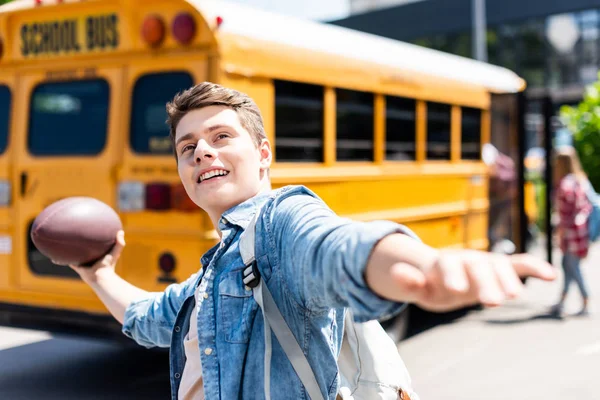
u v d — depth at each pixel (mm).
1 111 5605
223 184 1543
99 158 5098
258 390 1402
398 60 6594
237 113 1596
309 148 5426
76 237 1895
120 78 5031
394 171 6449
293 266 1284
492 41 27672
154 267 4820
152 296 1906
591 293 8914
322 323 1418
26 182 5430
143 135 4930
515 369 5590
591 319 7426
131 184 4941
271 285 1390
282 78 5129
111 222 1958
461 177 7645
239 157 1557
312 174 5402
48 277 5270
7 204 5488
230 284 1444
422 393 5008
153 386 5309
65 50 5289
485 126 8203
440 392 5031
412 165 6758
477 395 4965
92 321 5051
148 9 4891
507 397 4922
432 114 7148
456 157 7582
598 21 25719
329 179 5586
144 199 4875
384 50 6500
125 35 4992
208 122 1571
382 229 1056
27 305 5352
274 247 1387
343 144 5801
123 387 5270
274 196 1454
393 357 1791
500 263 921
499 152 8453
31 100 5465
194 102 1592
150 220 4852
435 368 5621
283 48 5156
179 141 1610
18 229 5430
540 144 9094
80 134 5215
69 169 5223
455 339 6559
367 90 6078
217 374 1431
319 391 1395
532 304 8211
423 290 950
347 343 1763
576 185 7520
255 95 4887
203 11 4641
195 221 4668
